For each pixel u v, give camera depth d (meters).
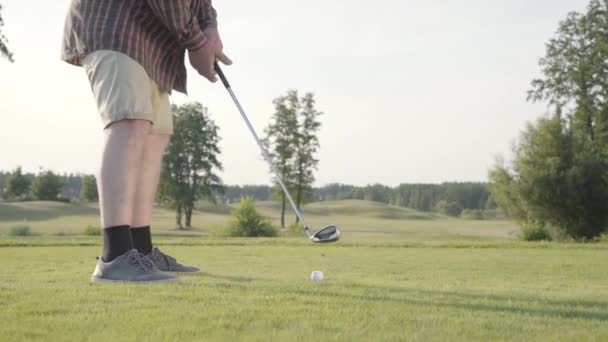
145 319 2.06
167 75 3.96
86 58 3.62
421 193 137.75
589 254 8.09
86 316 2.11
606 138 34.06
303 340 1.73
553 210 29.42
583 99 34.81
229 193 127.25
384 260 6.63
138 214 4.09
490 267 5.72
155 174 4.13
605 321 2.17
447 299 2.77
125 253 3.45
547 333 1.92
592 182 28.84
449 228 58.41
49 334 1.80
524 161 29.89
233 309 2.30
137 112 3.54
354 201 101.88
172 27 3.66
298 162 50.22
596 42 34.94
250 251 8.43
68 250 8.10
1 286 3.04
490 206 122.56
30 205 70.12
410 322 2.08
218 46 4.23
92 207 71.31
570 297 2.99
